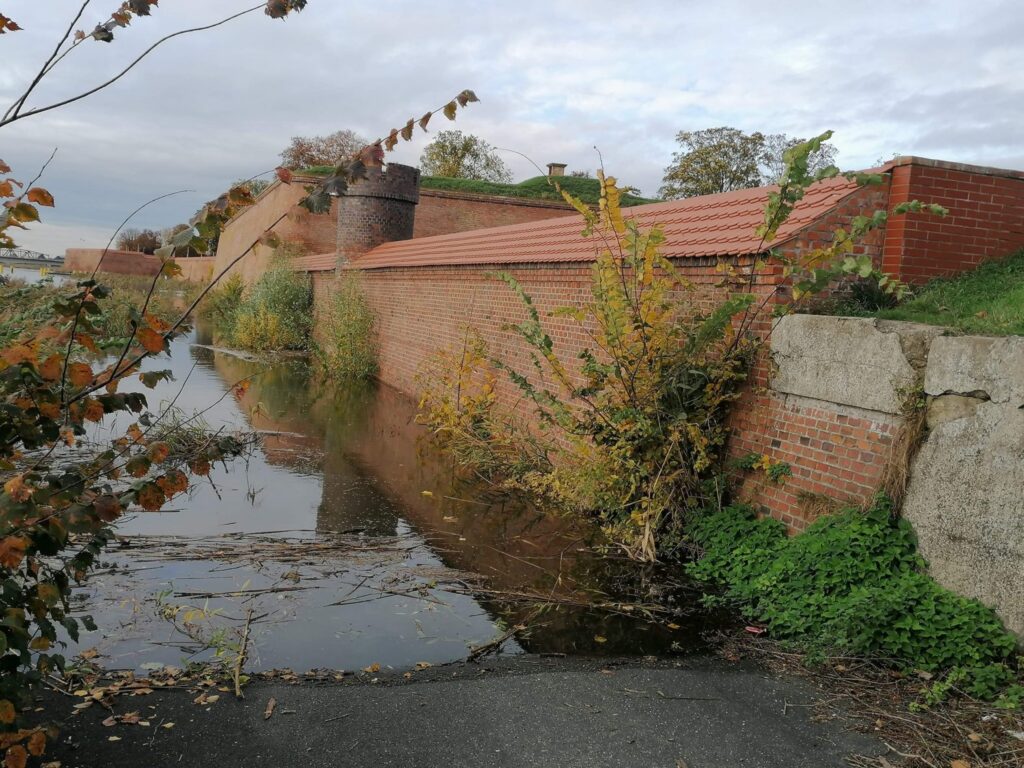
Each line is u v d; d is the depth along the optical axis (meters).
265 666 4.81
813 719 4.32
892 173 7.84
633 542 7.37
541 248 12.16
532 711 4.34
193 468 3.51
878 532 5.67
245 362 21.70
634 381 7.44
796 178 6.56
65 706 4.18
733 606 6.05
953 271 7.86
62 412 3.29
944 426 5.45
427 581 6.41
